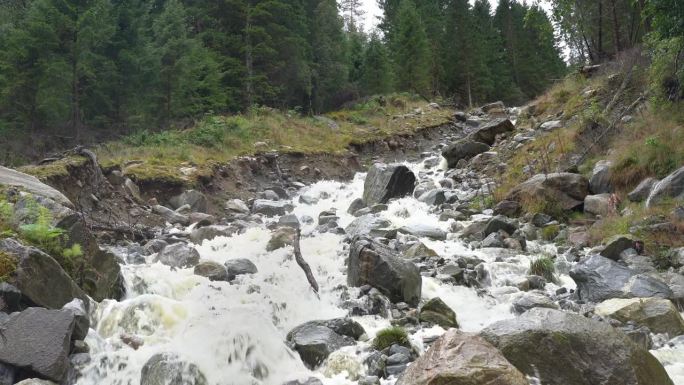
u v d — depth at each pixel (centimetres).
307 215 1364
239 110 2517
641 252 871
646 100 1425
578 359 446
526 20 1384
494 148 1872
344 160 2080
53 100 1822
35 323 480
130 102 2158
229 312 625
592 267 748
